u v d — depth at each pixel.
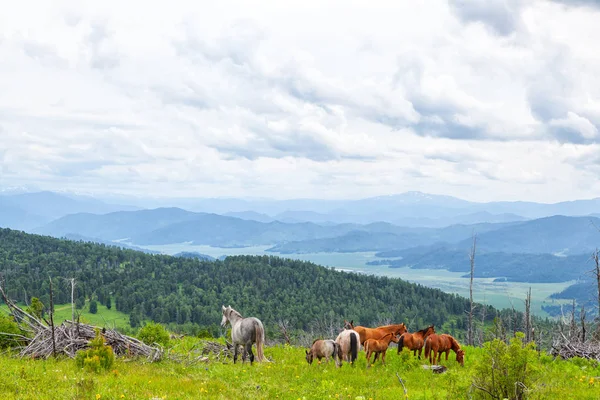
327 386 16.05
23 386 13.01
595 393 16.14
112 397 12.55
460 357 22.81
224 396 13.73
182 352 23.20
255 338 21.25
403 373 19.89
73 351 19.38
